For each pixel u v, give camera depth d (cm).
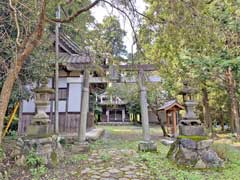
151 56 475
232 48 625
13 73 362
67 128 991
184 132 571
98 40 480
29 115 989
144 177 432
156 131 1616
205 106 1196
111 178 425
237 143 898
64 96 1017
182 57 649
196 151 526
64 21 418
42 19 364
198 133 568
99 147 795
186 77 816
